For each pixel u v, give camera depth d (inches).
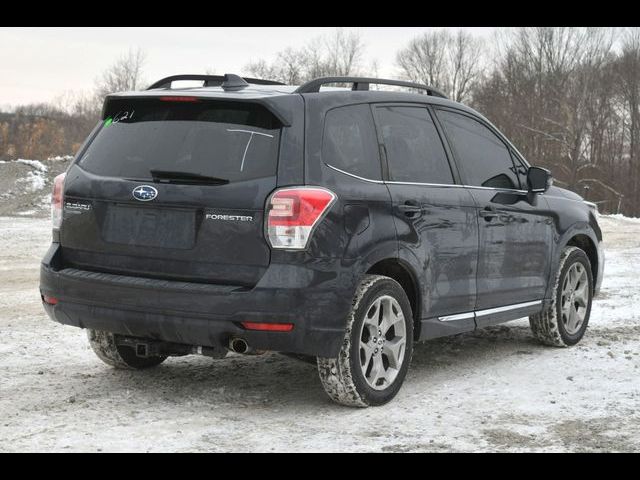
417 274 226.8
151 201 207.3
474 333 320.8
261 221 197.8
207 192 202.1
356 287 207.5
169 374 252.2
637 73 2431.1
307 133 205.9
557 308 290.4
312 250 198.5
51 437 191.6
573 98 2413.9
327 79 219.6
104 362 253.1
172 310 202.1
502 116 2549.2
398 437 195.2
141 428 199.0
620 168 2391.7
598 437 197.5
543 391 238.5
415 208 225.9
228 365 265.1
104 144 222.1
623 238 766.5
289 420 207.2
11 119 2389.3
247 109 207.8
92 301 213.3
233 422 204.8
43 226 819.4
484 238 252.1
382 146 225.5
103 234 214.4
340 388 211.3
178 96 212.8
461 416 213.0
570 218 294.7
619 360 277.6
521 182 278.5
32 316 351.6
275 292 195.5
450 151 249.8
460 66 3132.4
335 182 206.7
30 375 248.4
